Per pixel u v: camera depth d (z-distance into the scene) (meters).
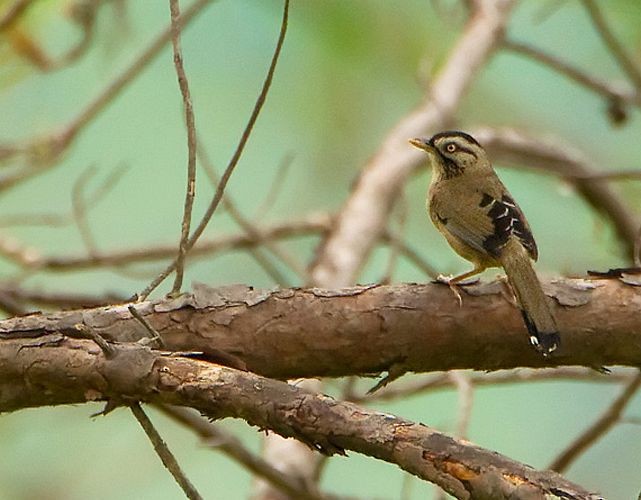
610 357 7.65
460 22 16.53
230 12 16.56
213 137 16.53
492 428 14.96
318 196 16.39
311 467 10.88
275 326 7.33
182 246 7.12
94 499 14.38
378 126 16.34
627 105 14.82
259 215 12.80
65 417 14.53
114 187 16.50
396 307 7.40
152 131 16.81
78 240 16.23
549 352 7.32
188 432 14.77
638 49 15.78
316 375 7.50
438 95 14.26
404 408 14.77
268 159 16.52
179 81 6.92
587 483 14.34
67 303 11.56
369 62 16.09
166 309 7.28
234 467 14.67
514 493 5.42
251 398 6.24
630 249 14.23
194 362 6.50
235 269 15.50
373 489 14.53
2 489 14.16
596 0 15.06
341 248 12.37
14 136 15.45
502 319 7.47
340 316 7.37
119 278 16.03
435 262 16.17
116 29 14.45
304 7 15.94
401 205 13.41
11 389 6.88
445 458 5.67
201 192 16.62
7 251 12.77
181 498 14.50
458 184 10.29
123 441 14.70
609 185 14.25
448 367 7.63
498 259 9.42
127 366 6.52
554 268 15.67
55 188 16.48
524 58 17.56
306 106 16.41
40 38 13.71
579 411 15.20
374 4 15.95
